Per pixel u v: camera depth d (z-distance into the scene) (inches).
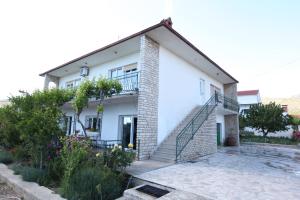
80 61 493.7
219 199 161.3
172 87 434.3
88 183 179.6
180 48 422.6
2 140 391.9
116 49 415.2
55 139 250.2
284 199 164.6
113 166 226.2
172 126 424.8
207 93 592.1
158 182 203.5
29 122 234.7
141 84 346.0
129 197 179.9
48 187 206.1
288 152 526.3
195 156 376.2
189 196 166.2
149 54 364.5
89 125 510.9
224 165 309.0
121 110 427.5
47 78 639.1
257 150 550.0
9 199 185.8
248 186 198.5
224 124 702.5
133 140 396.5
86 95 333.4
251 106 903.7
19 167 257.9
